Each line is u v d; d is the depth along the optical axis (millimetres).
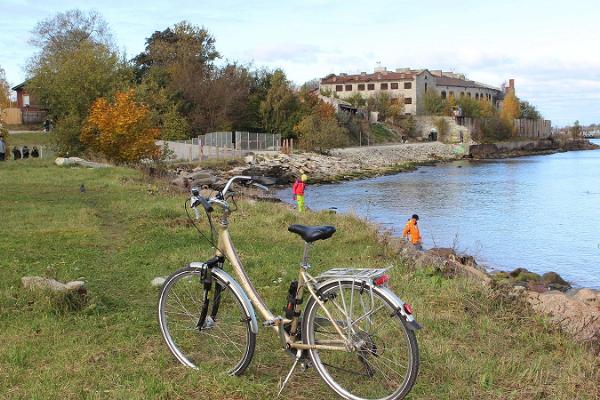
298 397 4527
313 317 4527
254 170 47562
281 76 74062
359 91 122250
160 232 12500
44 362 5234
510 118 120875
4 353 5332
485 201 35094
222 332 5055
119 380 4750
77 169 28859
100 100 36906
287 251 10859
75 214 14766
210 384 4594
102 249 10844
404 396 4191
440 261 9875
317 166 56312
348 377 4551
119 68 55188
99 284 8180
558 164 77062
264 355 5289
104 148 36938
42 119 71125
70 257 9930
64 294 6828
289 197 37906
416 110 119062
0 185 21969
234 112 70125
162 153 42344
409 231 17641
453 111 111688
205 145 56312
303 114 73438
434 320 6262
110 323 6359
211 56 81750
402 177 55688
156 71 69312
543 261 18312
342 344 4441
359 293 4359
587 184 46750
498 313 6551
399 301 4199
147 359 5250
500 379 4836
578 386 4688
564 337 5828
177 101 64875
